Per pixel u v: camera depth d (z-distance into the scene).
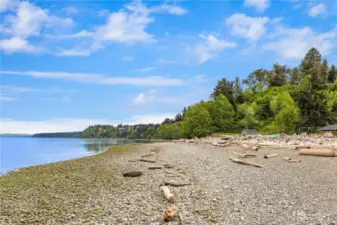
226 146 38.28
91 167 22.09
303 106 90.94
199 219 8.15
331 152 21.89
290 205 9.32
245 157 24.41
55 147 73.88
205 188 12.45
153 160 25.19
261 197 10.51
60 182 15.20
